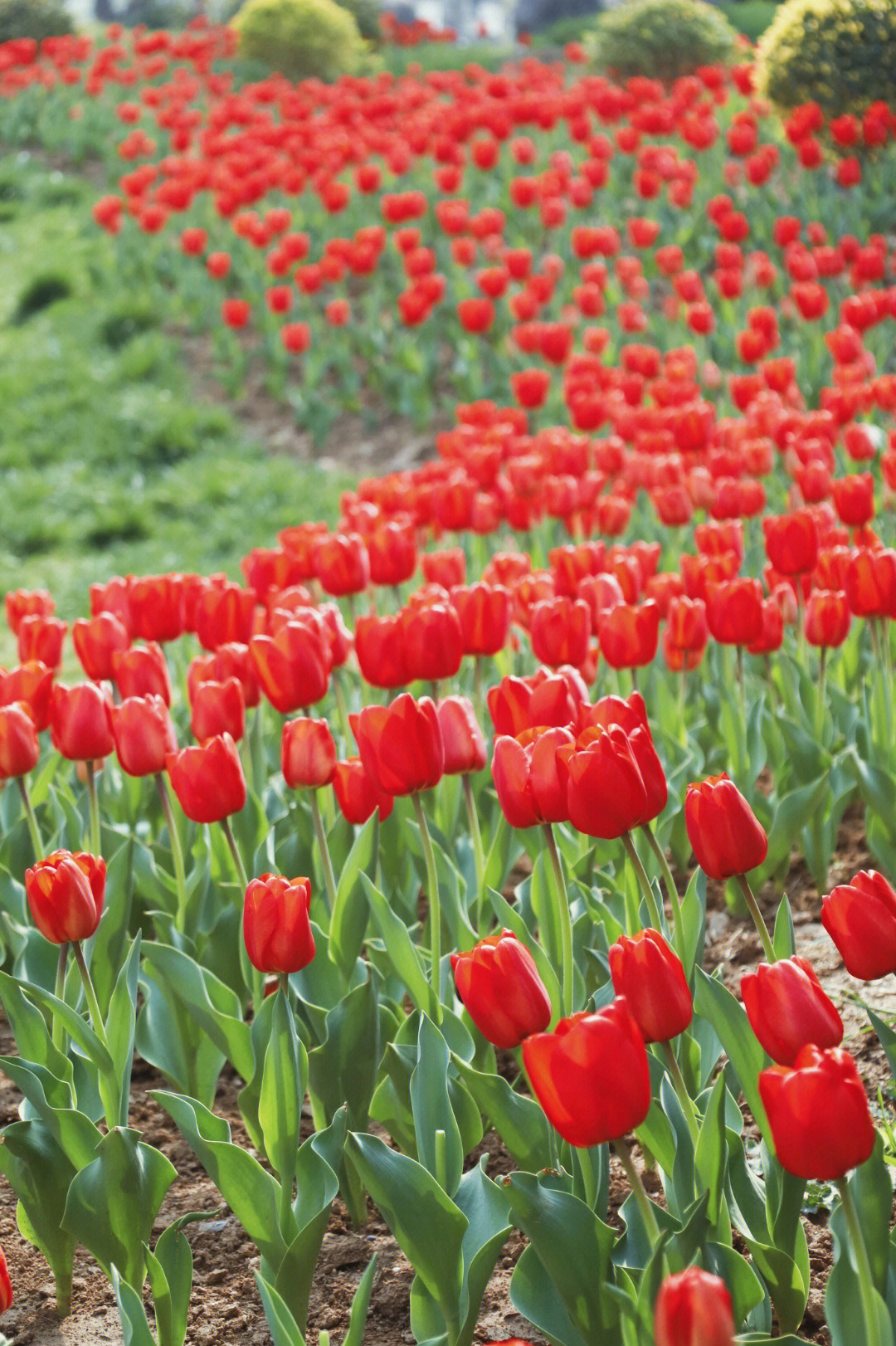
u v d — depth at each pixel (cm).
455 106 1284
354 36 1983
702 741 386
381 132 1279
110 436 1004
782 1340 160
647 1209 159
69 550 863
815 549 354
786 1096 134
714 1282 122
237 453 974
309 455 966
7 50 1767
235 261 1176
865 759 344
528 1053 142
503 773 200
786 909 221
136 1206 206
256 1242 204
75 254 1317
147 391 1073
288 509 866
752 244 1002
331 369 1066
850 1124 134
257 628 350
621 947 160
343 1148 235
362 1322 181
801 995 148
